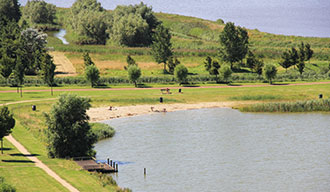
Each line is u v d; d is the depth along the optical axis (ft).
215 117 489.67
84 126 320.09
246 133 421.18
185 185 289.12
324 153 359.05
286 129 436.35
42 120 426.92
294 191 280.92
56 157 312.91
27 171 269.03
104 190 246.88
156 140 394.93
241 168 323.16
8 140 344.69
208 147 375.25
